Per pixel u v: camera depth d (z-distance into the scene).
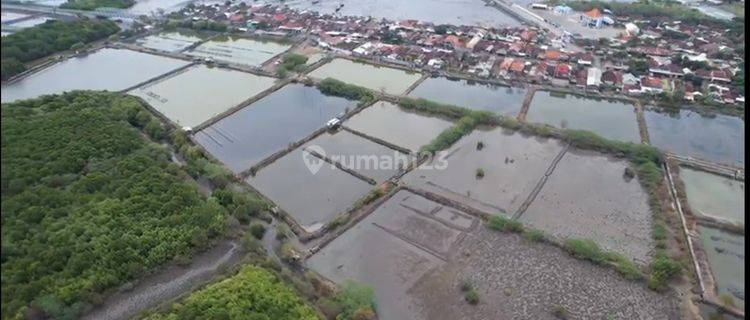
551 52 140.00
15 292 64.38
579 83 124.12
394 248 76.88
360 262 74.50
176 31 171.50
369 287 67.88
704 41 145.75
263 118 114.69
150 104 121.19
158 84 132.25
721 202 85.06
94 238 73.06
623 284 69.56
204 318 61.00
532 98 120.25
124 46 156.62
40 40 146.88
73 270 68.06
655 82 122.00
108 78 135.62
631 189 88.75
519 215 82.75
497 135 105.50
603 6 178.38
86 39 156.88
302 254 75.25
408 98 118.00
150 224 76.69
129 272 69.56
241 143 105.19
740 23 154.25
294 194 89.19
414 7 193.50
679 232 77.94
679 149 100.94
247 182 92.56
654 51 140.12
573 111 114.88
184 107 119.94
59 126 98.25
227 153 101.88
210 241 76.69
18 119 99.12
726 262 73.06
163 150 98.00
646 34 154.75
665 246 75.00
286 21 172.25
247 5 194.50
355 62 143.38
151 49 154.50
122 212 78.19
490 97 122.06
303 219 83.19
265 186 91.44
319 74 136.12
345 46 152.12
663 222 80.06
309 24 171.00
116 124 103.44
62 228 74.56
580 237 78.12
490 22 173.38
